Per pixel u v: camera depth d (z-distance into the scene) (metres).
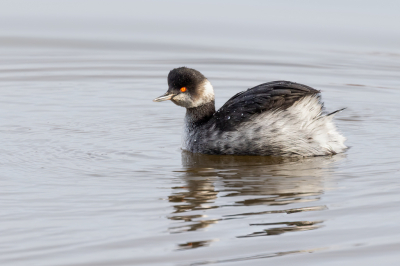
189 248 8.60
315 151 12.86
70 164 12.33
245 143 12.93
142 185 11.07
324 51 24.27
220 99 18.30
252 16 29.72
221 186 11.01
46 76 20.86
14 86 19.52
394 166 12.13
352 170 11.91
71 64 22.52
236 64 22.59
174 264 8.18
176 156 13.09
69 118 16.12
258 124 12.81
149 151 13.45
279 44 25.27
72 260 8.26
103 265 8.14
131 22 28.56
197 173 11.79
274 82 13.65
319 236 8.99
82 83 20.12
